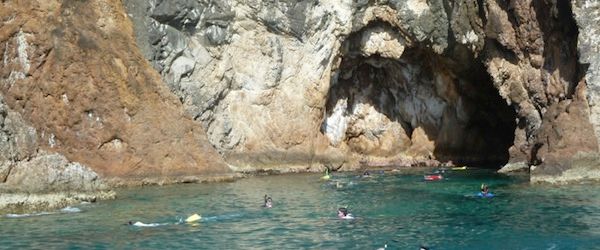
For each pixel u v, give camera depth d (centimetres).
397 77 5331
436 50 4800
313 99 4766
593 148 3559
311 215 2731
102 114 3709
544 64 4153
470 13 4547
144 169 3722
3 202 2739
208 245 2191
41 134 3588
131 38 3994
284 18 4584
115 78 3794
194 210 2841
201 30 4362
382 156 5431
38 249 2122
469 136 5381
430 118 5381
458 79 5094
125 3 4144
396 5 4728
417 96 5359
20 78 3631
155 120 3838
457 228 2428
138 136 3756
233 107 4516
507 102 4469
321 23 4681
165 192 3400
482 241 2220
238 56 4528
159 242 2230
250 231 2409
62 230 2403
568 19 3888
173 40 4250
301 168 4634
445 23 4716
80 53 3744
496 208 2825
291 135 4659
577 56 3806
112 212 2775
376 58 5112
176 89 4256
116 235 2330
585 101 3688
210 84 4388
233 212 2800
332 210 2850
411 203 3023
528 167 4256
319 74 4772
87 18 3856
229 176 4006
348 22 4750
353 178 4181
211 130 4419
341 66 5138
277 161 4581
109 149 3684
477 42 4566
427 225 2494
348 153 5197
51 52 3688
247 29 4531
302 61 4706
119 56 3862
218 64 4428
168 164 3797
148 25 4175
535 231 2348
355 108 5394
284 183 3862
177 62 4272
